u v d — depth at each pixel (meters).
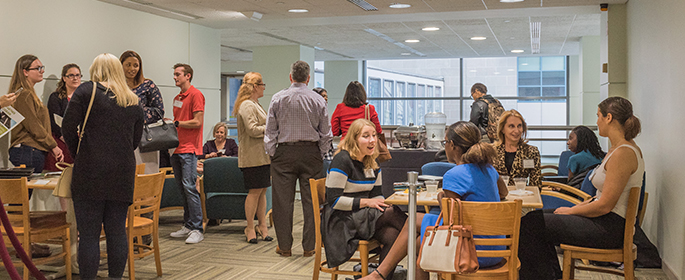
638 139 5.66
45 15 6.07
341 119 5.77
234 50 13.91
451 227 2.72
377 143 3.90
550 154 15.35
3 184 3.59
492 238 2.89
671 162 4.22
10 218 3.95
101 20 6.84
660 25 4.66
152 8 7.33
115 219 3.53
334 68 16.36
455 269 2.67
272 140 4.71
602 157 5.24
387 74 16.62
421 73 16.44
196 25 8.64
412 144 7.05
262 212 5.68
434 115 8.98
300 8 7.62
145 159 5.02
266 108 12.91
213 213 6.12
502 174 4.34
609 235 3.29
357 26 10.01
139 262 4.73
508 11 7.79
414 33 10.91
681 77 3.93
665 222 4.42
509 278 2.79
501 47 13.22
